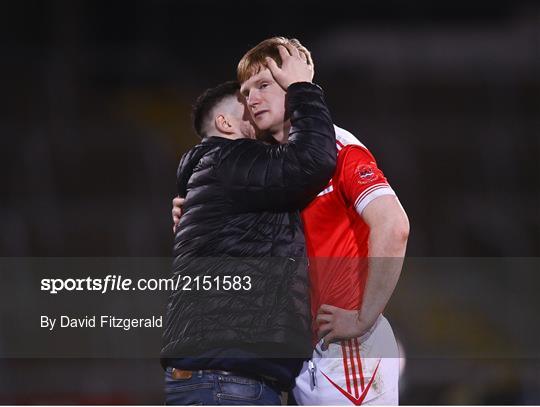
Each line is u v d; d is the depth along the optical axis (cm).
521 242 4988
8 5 6334
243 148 1037
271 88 1077
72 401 3042
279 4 6675
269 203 1013
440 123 6128
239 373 982
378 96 6381
